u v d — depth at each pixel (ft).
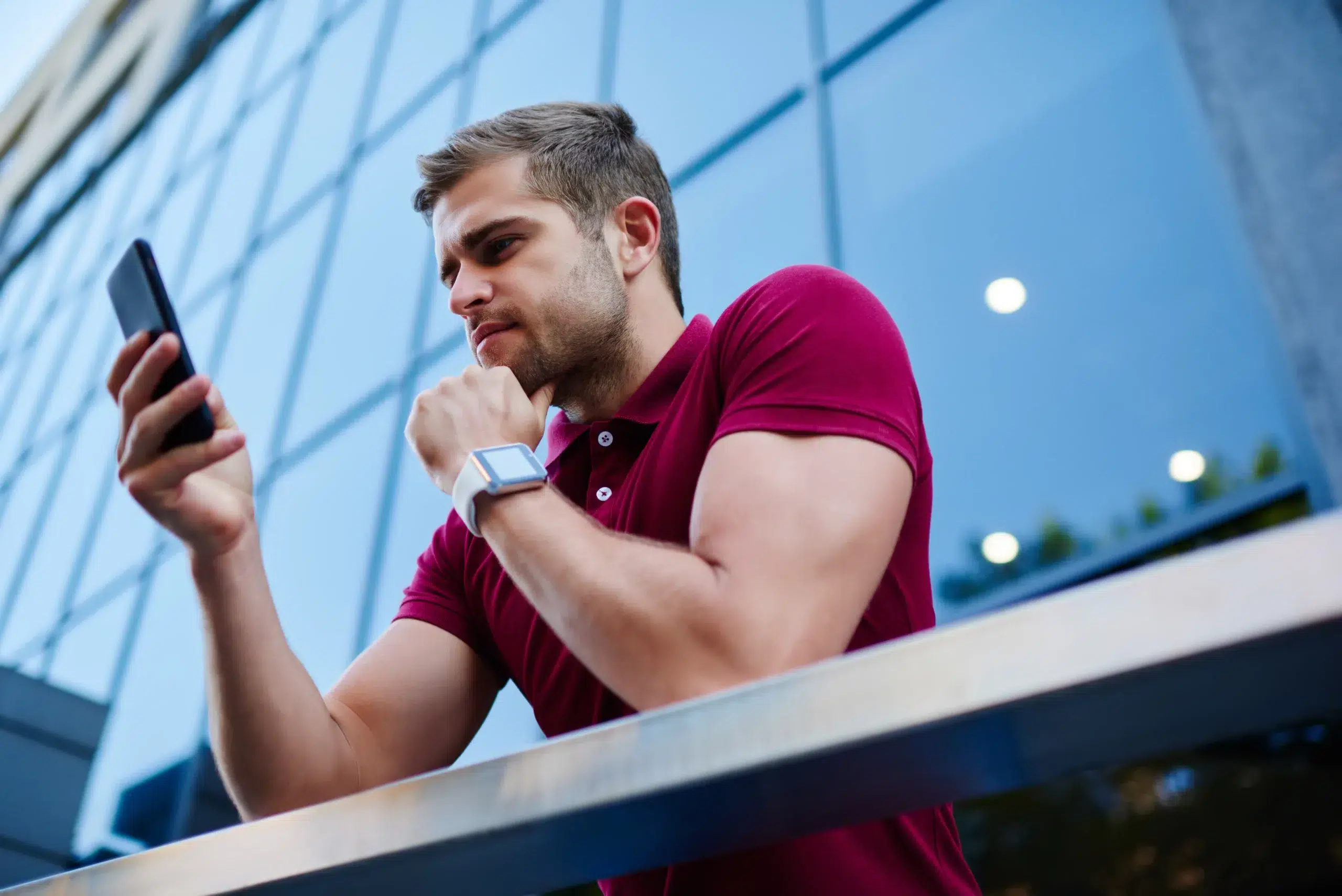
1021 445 8.33
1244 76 7.86
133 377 2.74
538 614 3.51
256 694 3.24
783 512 2.65
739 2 13.38
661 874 3.03
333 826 1.94
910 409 3.06
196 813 14.47
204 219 23.68
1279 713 1.44
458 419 3.31
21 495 23.99
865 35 11.70
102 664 17.90
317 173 20.61
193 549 3.19
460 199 4.00
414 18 20.34
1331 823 5.94
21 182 34.65
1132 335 8.09
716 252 11.85
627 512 3.41
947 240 9.71
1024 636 1.45
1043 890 6.64
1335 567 1.28
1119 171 8.77
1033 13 10.18
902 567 3.21
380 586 13.75
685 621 2.49
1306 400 6.83
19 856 15.75
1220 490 7.22
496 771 1.81
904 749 1.53
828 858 2.75
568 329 3.81
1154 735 1.50
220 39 28.19
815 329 3.10
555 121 4.15
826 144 11.33
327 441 16.22
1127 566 7.43
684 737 1.65
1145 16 9.22
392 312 16.49
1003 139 9.81
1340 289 6.89
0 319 31.37
